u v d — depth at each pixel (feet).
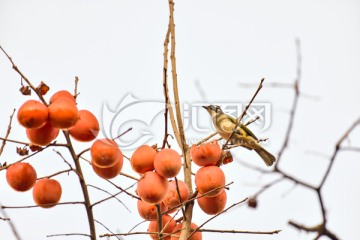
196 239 29.96
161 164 26.66
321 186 20.94
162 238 28.68
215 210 29.07
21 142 27.63
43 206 27.89
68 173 26.94
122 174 28.22
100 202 26.76
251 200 24.07
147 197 26.99
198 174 28.76
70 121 25.99
